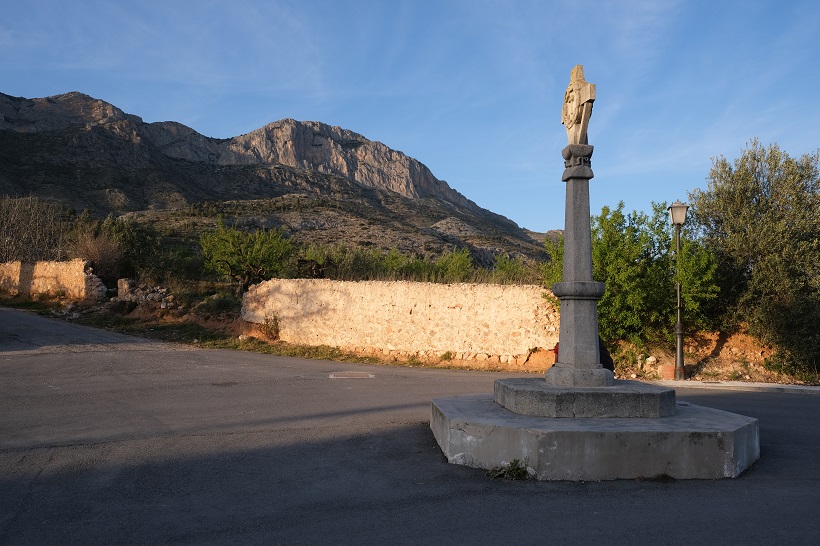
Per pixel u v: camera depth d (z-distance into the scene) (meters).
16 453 6.70
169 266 35.06
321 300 19.53
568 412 6.64
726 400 11.38
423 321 18.03
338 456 6.78
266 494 5.48
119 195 118.19
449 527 4.67
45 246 36.78
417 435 7.80
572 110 7.65
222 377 13.23
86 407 9.48
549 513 4.98
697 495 5.46
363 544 4.32
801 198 16.97
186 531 4.56
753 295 16.38
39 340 18.14
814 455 7.00
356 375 14.27
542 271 17.59
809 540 4.40
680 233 16.67
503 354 17.08
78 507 5.07
